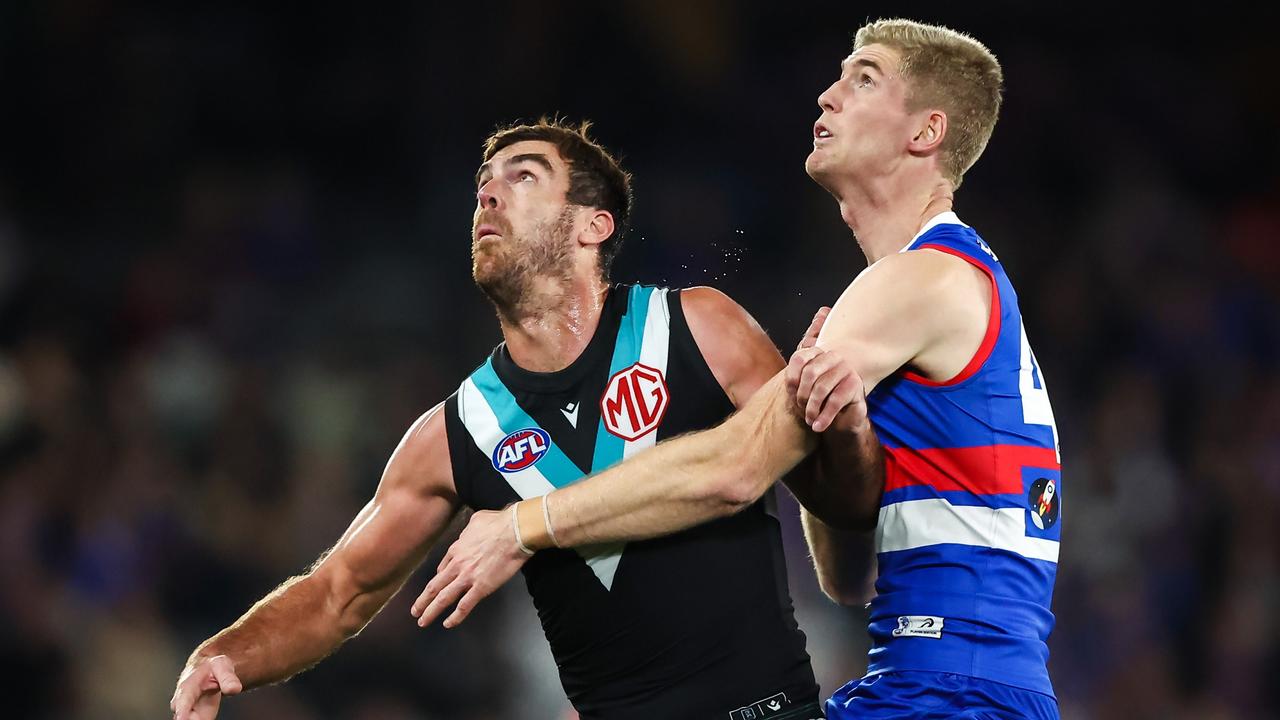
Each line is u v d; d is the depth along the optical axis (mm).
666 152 47312
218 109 45281
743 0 50062
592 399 13586
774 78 48969
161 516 33125
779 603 13711
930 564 12578
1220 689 34844
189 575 32562
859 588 14539
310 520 34438
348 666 30359
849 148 13750
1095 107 48344
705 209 44531
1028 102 47531
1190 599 36188
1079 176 46875
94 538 31844
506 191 13891
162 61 44906
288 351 38812
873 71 13789
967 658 12320
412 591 31922
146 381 36344
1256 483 38125
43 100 43344
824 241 44281
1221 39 49812
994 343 12633
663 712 13422
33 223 41750
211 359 37438
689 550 13367
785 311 42031
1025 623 12578
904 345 12344
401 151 46625
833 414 11789
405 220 44906
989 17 49875
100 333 38062
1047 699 12633
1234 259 45156
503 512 12641
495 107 47312
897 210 13750
